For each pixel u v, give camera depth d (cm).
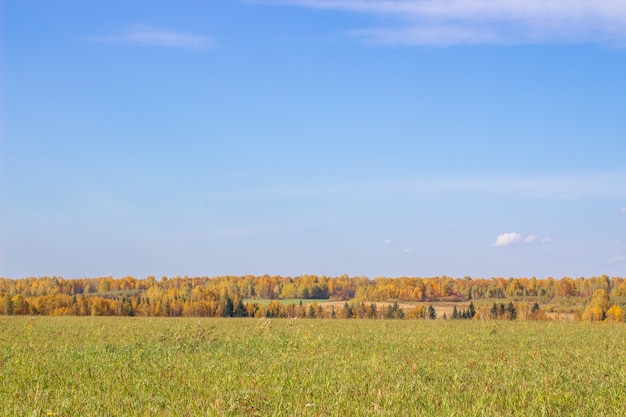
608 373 1856
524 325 4544
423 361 2050
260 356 2138
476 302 14062
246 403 1252
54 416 1180
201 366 1839
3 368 1802
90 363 1928
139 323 4684
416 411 1224
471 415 1212
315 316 10725
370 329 3856
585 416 1237
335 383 1562
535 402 1337
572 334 3584
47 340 2834
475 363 2058
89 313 10794
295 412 1213
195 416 1166
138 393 1410
